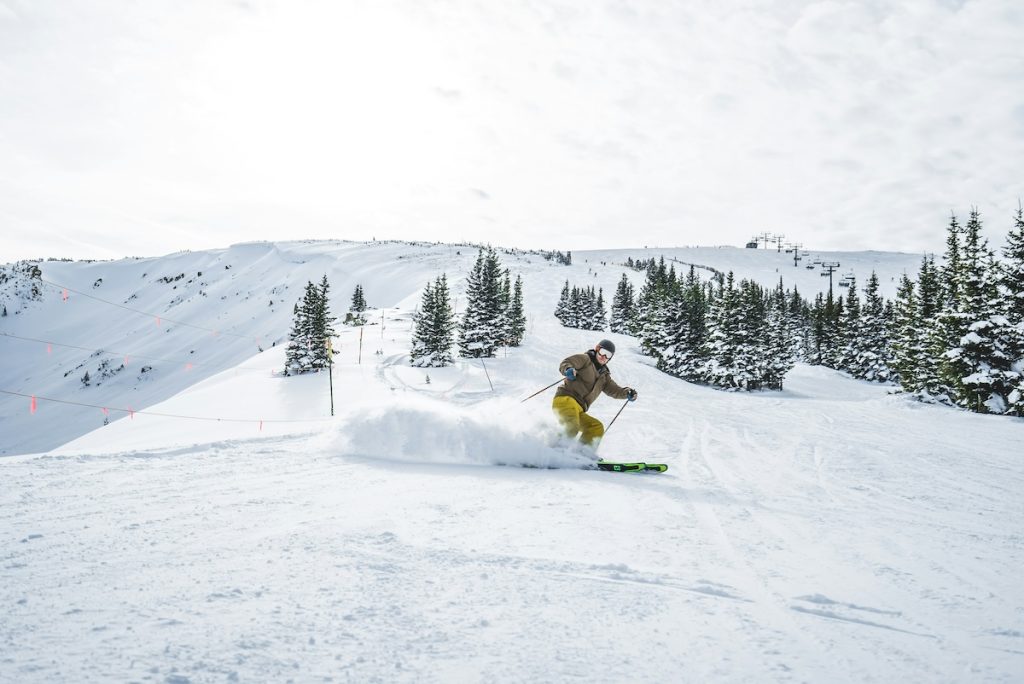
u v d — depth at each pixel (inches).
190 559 101.7
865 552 130.0
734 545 131.5
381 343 1865.2
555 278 5388.8
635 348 2434.8
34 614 76.3
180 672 62.1
